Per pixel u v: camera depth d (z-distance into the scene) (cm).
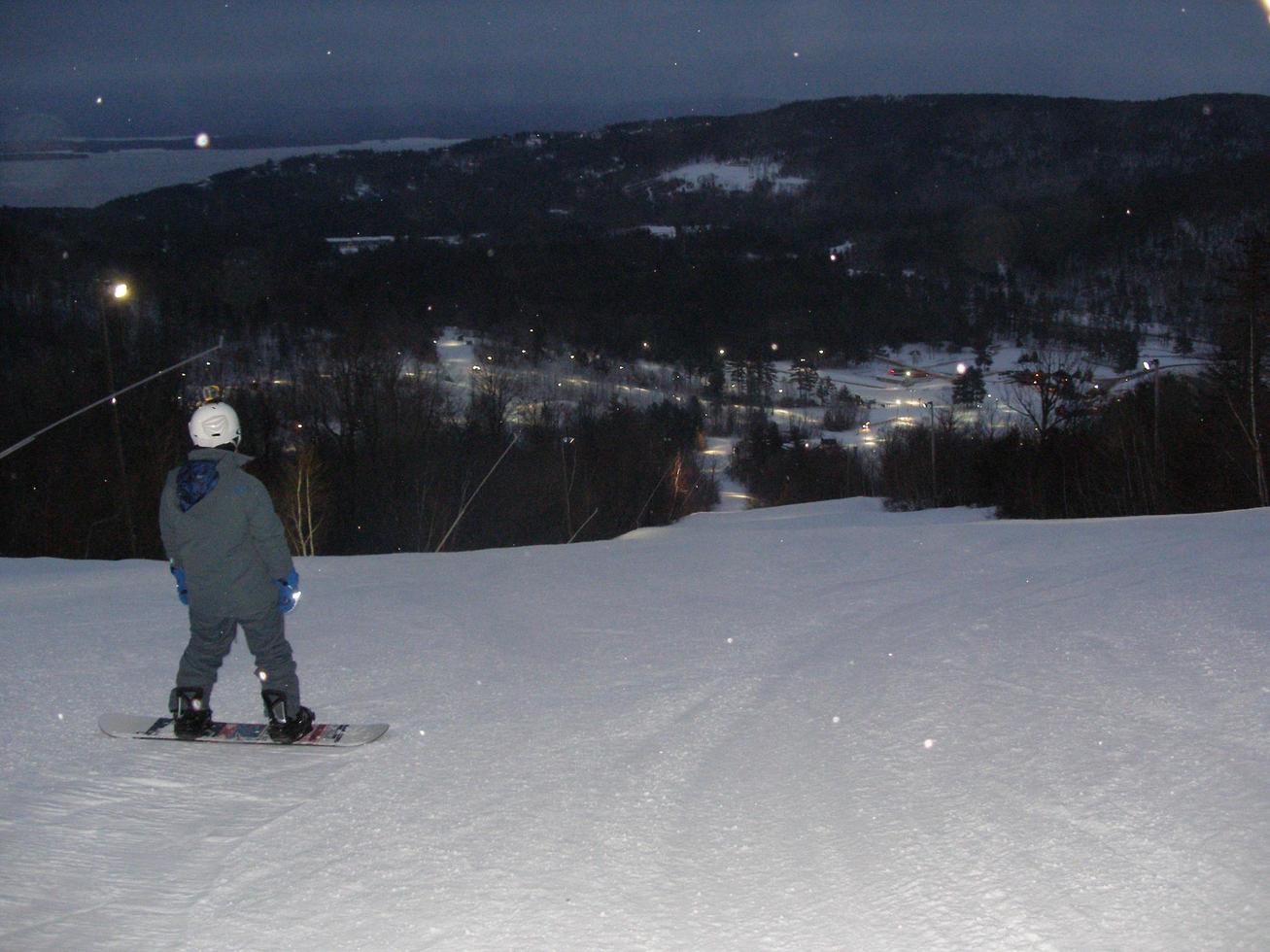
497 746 506
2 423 3094
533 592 988
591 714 561
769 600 905
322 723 548
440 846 385
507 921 326
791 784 444
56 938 313
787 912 329
